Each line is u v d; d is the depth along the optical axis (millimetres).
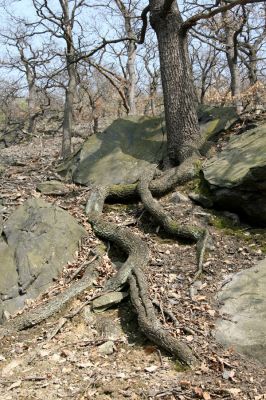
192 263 3180
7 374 2381
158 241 3490
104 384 2234
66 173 4746
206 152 4297
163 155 4609
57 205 3979
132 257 3152
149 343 2557
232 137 4473
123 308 2885
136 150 4723
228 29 7328
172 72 4426
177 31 4434
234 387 2172
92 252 3342
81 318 2803
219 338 2500
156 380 2252
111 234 3475
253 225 3570
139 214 3859
